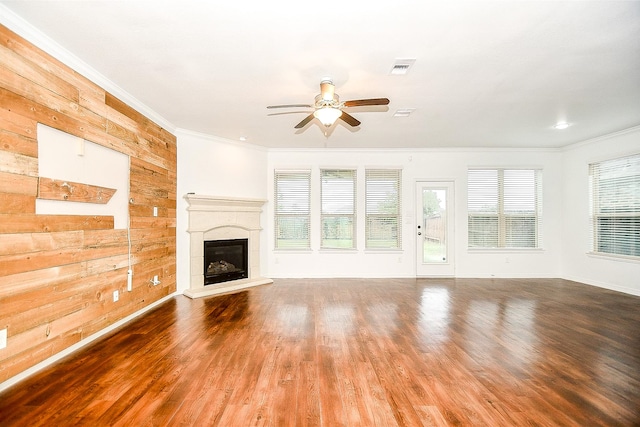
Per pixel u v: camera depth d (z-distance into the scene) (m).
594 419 1.85
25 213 2.26
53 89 2.51
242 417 1.86
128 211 3.55
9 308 2.14
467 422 1.83
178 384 2.21
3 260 2.10
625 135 4.96
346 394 2.11
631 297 4.68
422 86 3.30
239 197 5.61
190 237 4.87
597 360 2.61
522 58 2.72
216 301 4.41
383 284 5.56
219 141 5.35
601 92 3.47
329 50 2.59
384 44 2.50
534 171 6.21
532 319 3.65
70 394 2.08
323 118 3.13
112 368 2.44
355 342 2.97
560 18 2.17
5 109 2.12
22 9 2.09
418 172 6.28
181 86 3.31
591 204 5.61
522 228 6.22
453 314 3.83
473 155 6.23
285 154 6.21
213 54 2.66
